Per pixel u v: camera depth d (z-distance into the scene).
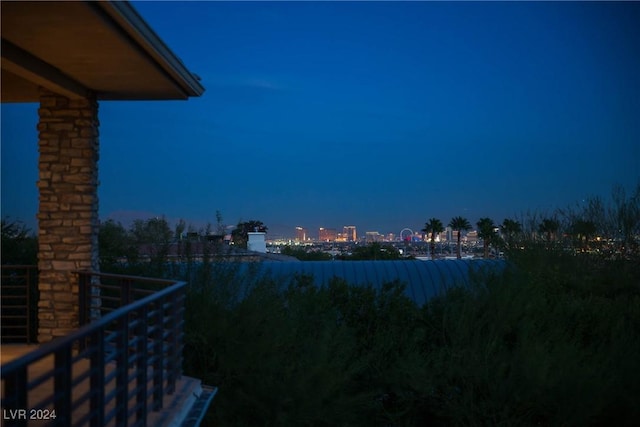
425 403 14.35
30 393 7.40
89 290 10.54
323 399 12.72
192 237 14.09
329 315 14.93
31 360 3.94
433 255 92.62
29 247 14.53
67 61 9.16
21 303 13.55
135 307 6.08
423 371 13.60
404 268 22.56
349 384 14.26
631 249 18.83
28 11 7.10
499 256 21.56
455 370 13.81
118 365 5.88
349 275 22.12
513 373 13.52
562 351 13.53
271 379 12.36
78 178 10.75
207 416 12.12
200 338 12.23
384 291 16.66
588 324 15.70
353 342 14.12
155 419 6.89
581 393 13.03
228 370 12.34
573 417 13.10
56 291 10.68
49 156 10.73
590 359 14.16
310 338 13.31
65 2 6.87
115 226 15.98
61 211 10.73
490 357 13.95
